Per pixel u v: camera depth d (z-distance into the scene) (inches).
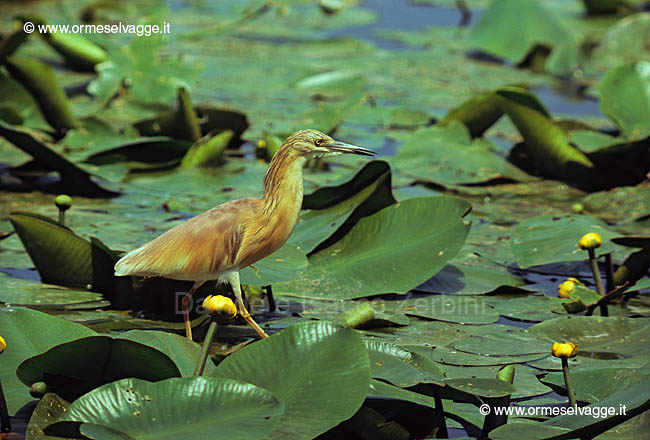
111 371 209.3
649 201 415.5
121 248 328.2
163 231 355.9
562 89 700.7
